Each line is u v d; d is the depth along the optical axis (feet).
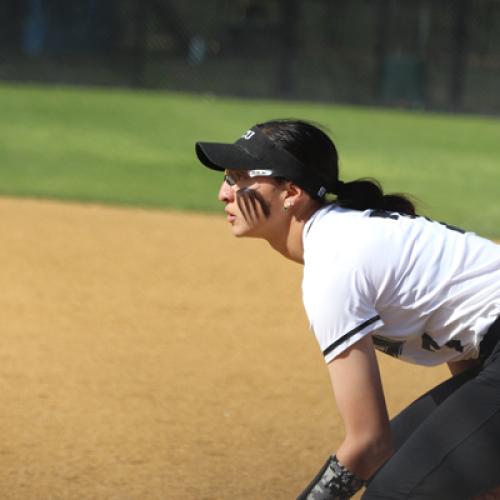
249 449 55.47
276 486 50.93
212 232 112.47
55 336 73.61
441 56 264.52
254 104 241.96
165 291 87.30
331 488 34.14
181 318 79.66
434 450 34.37
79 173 149.07
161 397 62.59
